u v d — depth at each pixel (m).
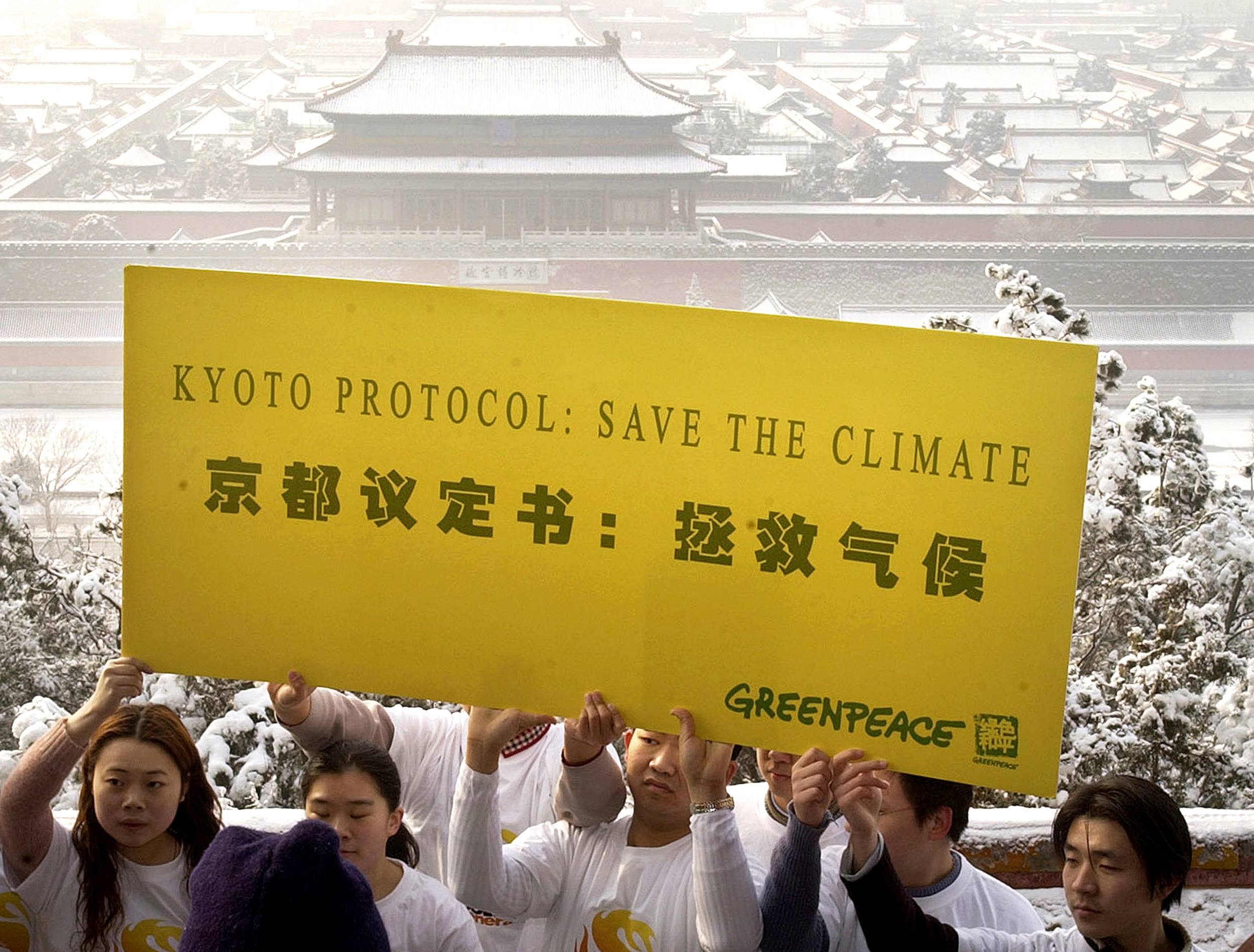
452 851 3.16
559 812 3.35
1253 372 74.88
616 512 3.01
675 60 117.31
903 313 76.19
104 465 61.47
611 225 75.44
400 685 3.06
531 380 3.01
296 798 7.00
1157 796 2.94
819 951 3.06
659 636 3.01
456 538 3.03
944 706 2.96
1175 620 10.32
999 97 110.62
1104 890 2.91
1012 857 4.34
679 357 2.97
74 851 3.24
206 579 3.08
